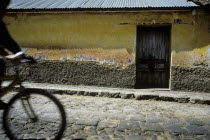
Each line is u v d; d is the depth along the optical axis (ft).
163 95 18.56
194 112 14.94
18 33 23.82
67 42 22.95
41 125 10.89
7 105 9.05
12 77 8.63
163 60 22.82
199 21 20.85
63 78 23.16
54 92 19.75
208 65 20.90
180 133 10.64
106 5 22.02
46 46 23.38
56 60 23.21
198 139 9.92
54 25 23.09
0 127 10.80
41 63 23.48
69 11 21.76
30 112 9.38
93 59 22.50
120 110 14.84
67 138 9.67
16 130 10.23
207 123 12.41
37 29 23.48
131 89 21.74
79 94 19.47
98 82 22.52
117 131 10.74
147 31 22.75
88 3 23.53
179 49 21.29
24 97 8.99
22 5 23.56
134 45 21.80
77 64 22.81
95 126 11.38
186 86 21.35
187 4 20.71
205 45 20.90
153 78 23.11
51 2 24.97
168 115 13.96
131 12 21.61
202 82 21.03
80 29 22.61
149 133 10.57
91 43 22.49
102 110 14.70
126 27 21.83
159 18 21.25
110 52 22.20
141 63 23.07
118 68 22.12
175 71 21.44
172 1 22.75
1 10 9.81
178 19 21.02
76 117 12.86
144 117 13.30
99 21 22.20
